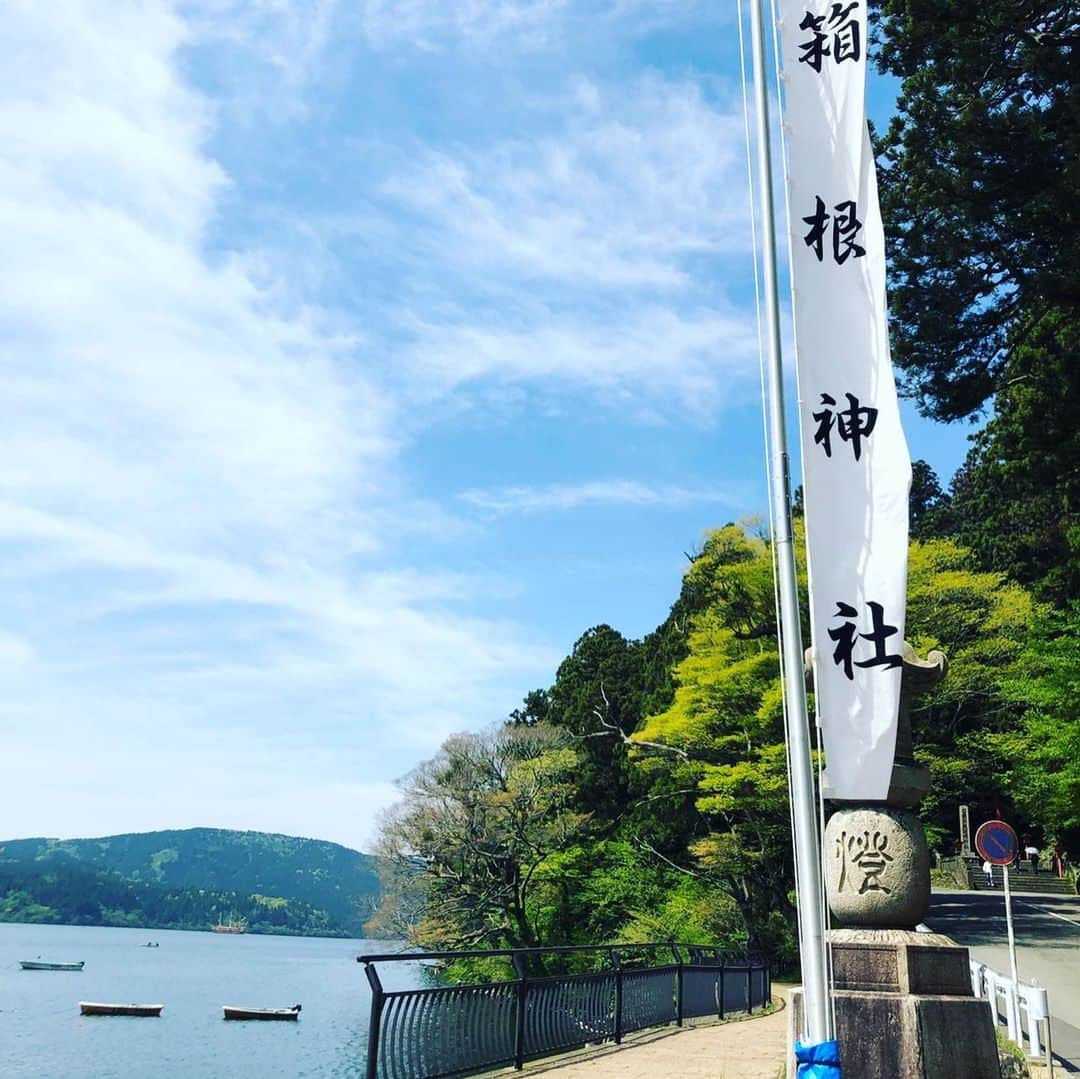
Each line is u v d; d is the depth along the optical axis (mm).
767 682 25219
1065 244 21125
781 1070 8781
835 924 8711
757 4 8398
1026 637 28438
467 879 35094
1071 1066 11492
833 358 7812
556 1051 11023
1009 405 34906
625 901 34188
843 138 8188
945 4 20891
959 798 41906
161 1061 25344
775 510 7414
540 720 45344
